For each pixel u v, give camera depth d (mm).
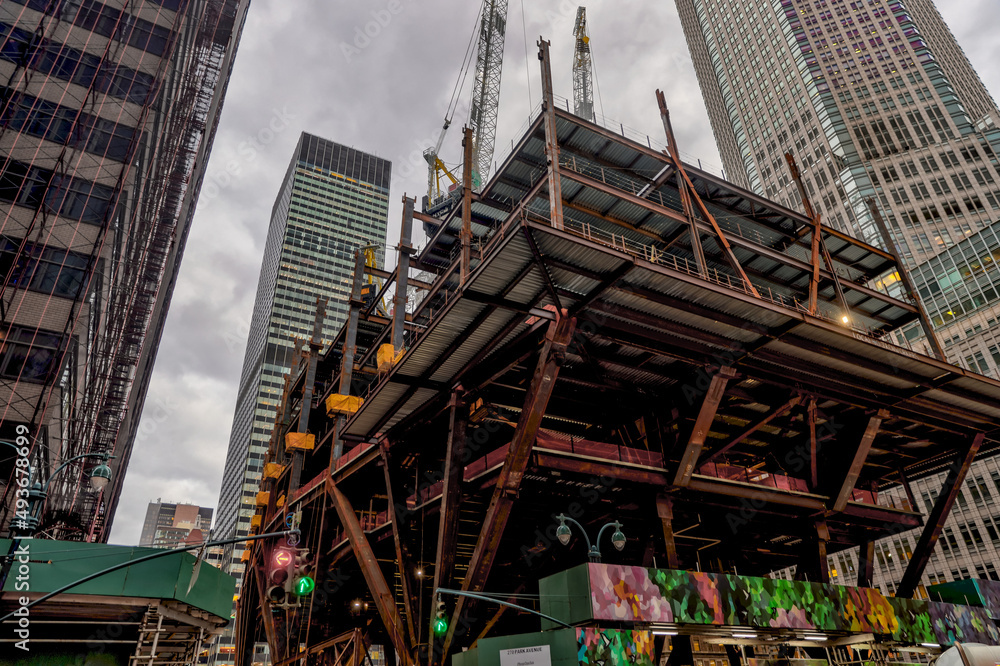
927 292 89625
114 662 19234
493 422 42062
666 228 44156
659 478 36312
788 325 32531
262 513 67375
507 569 49812
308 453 63406
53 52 49906
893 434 46312
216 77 69875
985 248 82688
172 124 59188
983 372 79750
